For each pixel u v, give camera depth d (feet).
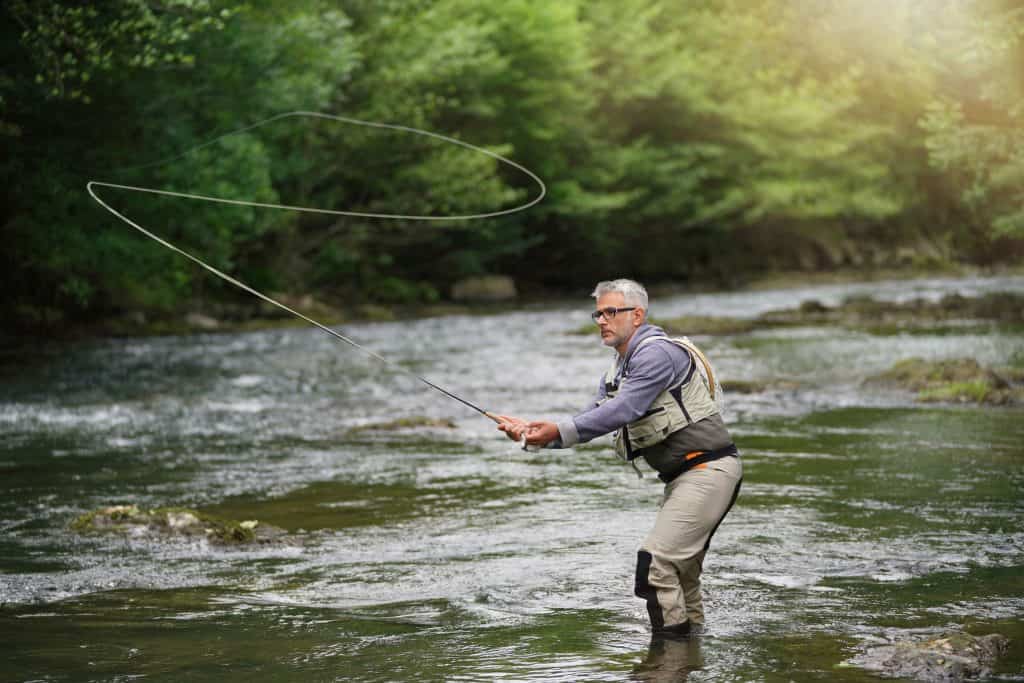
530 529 22.71
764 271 159.02
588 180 132.05
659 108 145.59
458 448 33.60
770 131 155.74
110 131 66.33
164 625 16.38
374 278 114.32
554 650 14.87
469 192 106.42
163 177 67.56
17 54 57.88
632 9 140.46
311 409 43.06
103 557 20.72
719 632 15.53
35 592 18.30
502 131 120.57
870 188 159.84
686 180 141.28
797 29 147.43
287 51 73.72
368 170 106.73
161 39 54.19
